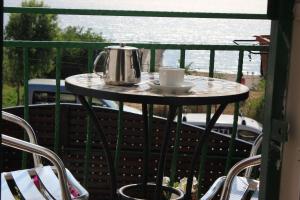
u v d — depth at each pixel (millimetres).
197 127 3842
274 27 1115
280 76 1113
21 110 3793
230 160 3438
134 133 3834
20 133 3643
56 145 3332
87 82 2682
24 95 3238
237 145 3758
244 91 2576
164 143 2742
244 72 3256
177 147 3359
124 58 2615
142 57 2910
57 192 2477
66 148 3908
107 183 3885
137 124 3820
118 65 2611
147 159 3068
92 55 3221
